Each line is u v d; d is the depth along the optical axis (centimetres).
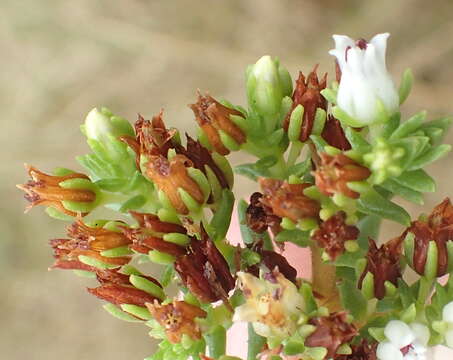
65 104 16
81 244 5
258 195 6
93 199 6
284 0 14
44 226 16
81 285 16
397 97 5
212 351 5
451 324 5
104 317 16
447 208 5
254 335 5
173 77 15
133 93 15
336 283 6
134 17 15
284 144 6
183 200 5
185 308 5
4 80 16
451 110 13
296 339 5
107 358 16
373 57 5
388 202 5
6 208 16
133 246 5
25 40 16
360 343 5
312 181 6
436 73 14
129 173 6
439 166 13
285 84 6
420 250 5
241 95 15
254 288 5
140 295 5
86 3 16
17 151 16
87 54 16
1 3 16
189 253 5
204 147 6
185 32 15
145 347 16
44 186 6
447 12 14
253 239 6
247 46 15
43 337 16
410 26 14
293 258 8
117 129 6
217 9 15
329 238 5
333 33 14
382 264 5
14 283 16
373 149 5
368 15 14
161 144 6
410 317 5
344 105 5
